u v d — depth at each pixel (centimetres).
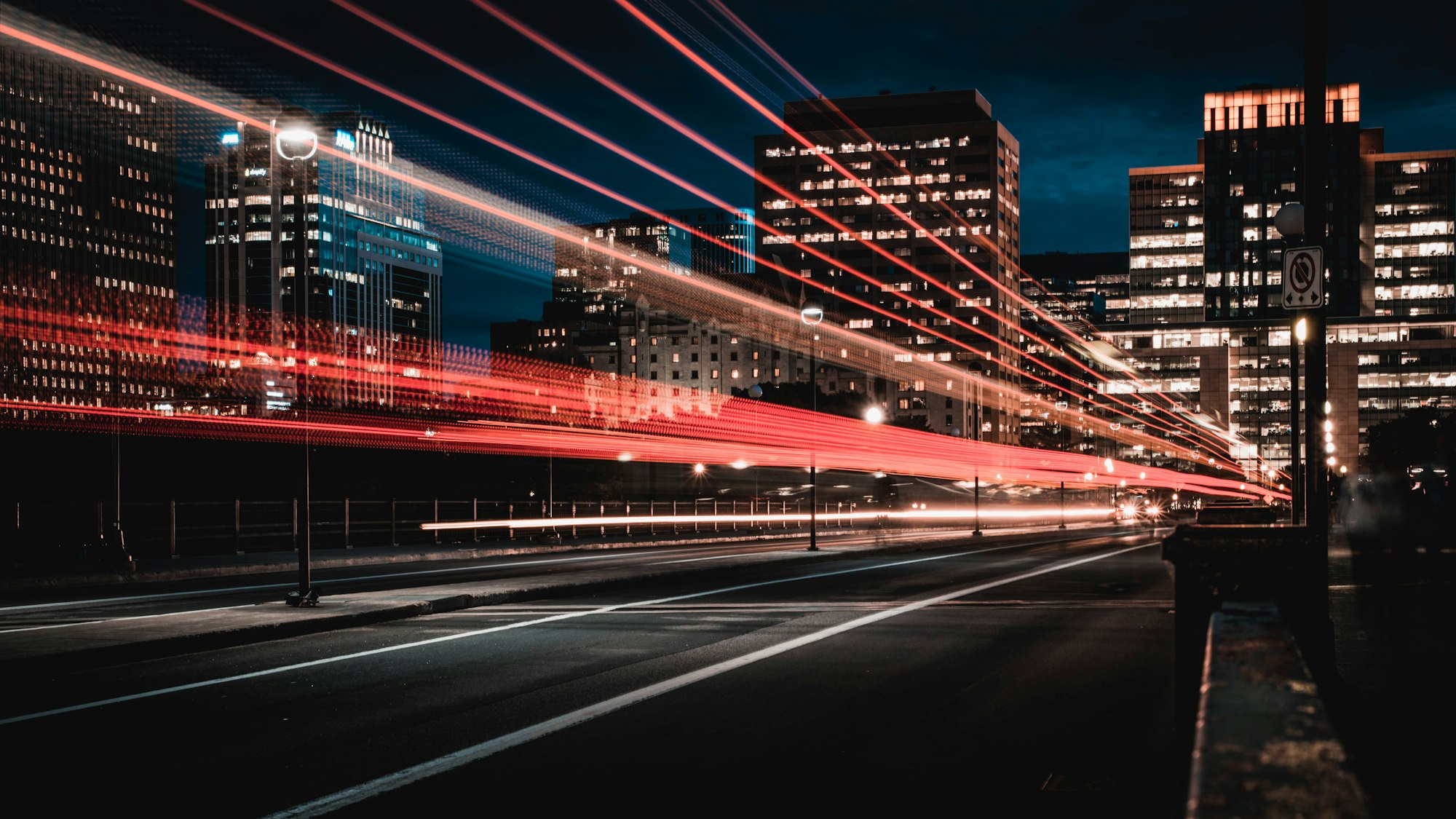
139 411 8150
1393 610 1483
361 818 615
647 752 772
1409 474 2906
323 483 8581
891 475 12425
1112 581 2377
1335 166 19375
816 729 851
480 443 11806
